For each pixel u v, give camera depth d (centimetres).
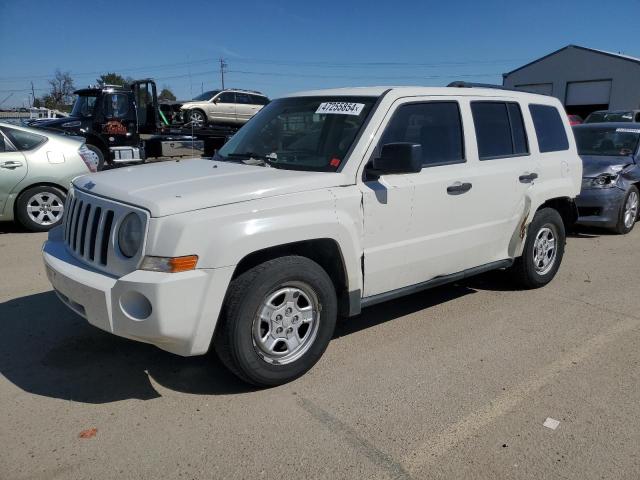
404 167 376
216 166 421
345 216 379
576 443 312
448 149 461
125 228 331
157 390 363
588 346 443
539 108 563
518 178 515
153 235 315
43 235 811
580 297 562
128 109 1496
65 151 845
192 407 344
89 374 384
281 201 352
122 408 342
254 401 352
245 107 2230
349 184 387
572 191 582
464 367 403
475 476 284
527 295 566
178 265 313
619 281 621
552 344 446
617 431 324
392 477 282
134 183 366
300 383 376
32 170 816
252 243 332
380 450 304
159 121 1614
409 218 422
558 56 3956
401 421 332
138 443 306
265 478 280
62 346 426
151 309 312
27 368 391
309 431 320
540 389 372
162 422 327
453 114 468
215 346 349
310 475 282
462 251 477
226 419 331
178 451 300
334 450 303
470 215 473
